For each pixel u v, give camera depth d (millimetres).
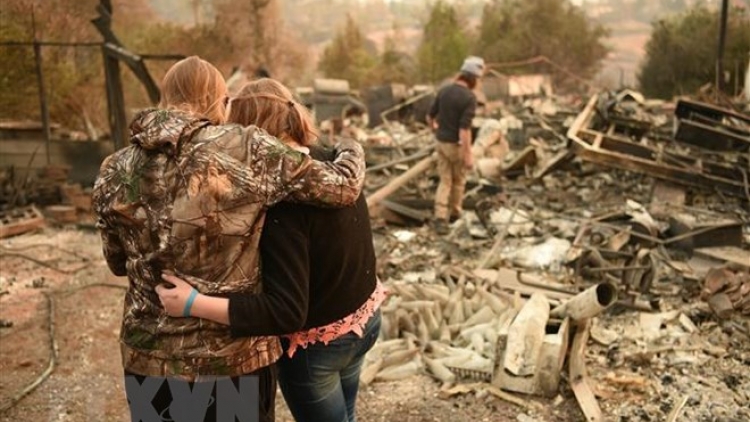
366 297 2412
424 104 17625
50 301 5707
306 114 2373
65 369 4508
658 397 3916
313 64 49250
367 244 2396
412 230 7879
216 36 23875
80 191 9062
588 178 10211
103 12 9555
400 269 6418
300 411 2523
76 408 4023
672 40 30688
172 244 1971
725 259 5973
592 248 5664
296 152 2047
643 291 5227
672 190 8578
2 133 10008
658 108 15117
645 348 4473
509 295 5109
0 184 9039
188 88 2105
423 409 3920
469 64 7746
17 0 12422
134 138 2002
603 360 4359
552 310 4383
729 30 18266
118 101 9625
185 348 2012
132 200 1994
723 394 3941
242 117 2312
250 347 2090
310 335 2348
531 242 6988
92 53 14586
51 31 13062
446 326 4773
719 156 9469
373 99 18797
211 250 1986
